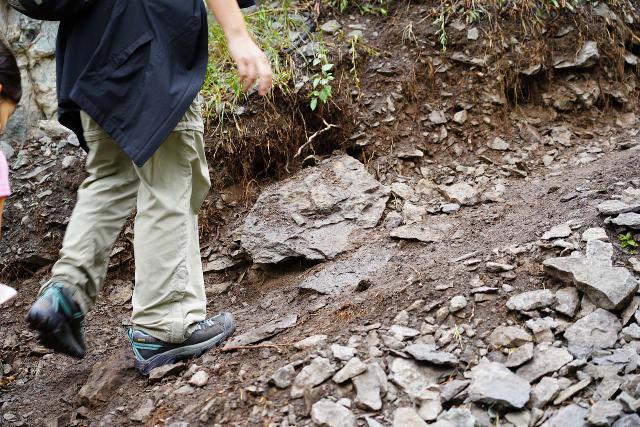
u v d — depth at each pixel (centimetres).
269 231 307
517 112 374
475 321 220
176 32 210
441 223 299
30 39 382
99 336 290
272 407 200
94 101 208
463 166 350
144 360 231
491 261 243
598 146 356
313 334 230
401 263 272
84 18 215
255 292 302
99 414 226
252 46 213
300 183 324
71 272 221
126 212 235
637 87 392
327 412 191
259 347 229
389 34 387
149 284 224
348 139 358
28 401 252
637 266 228
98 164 232
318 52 368
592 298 216
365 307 237
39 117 377
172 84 208
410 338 217
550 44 383
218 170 342
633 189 269
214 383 218
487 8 385
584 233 245
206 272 317
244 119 346
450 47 380
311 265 297
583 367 196
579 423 177
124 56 207
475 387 190
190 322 229
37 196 343
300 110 355
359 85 368
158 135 205
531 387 192
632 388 183
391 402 196
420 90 371
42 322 210
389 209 319
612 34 393
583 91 377
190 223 235
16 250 333
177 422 203
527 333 211
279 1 409
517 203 301
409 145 356
